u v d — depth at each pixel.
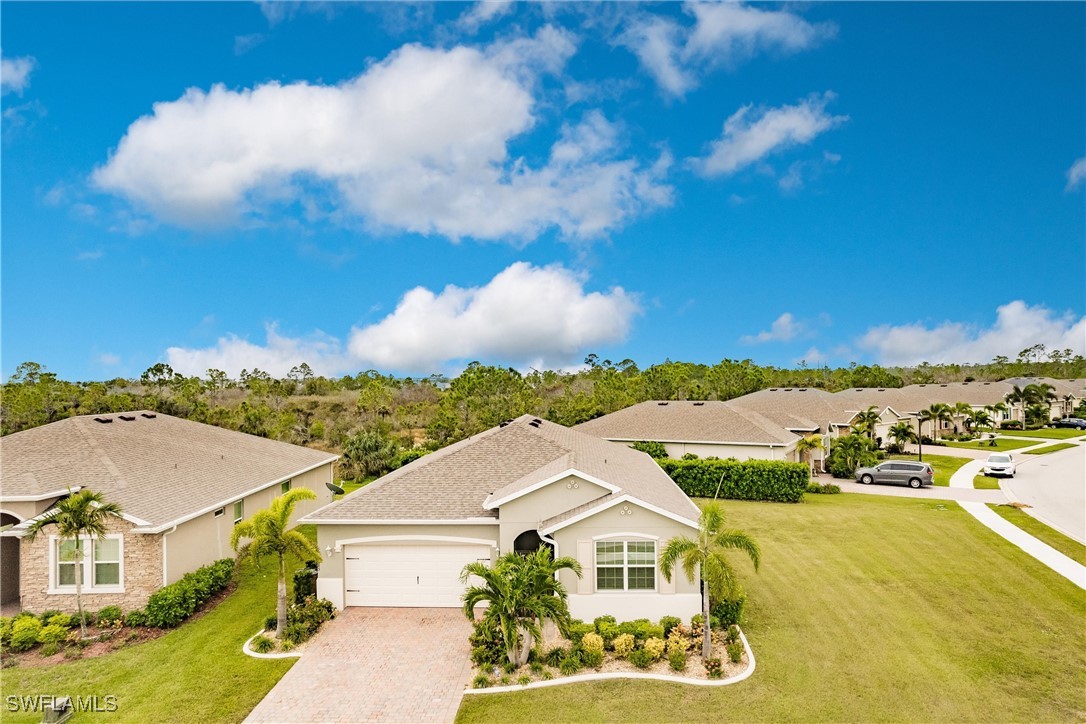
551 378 97.50
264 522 18.20
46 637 18.47
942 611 20.02
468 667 17.00
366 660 17.47
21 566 20.50
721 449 45.28
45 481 21.73
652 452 46.53
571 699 15.19
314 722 14.40
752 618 19.61
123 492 21.69
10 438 25.16
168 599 19.61
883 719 14.12
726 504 37.41
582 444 29.94
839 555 26.00
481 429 55.91
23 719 14.59
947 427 74.69
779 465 38.31
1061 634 18.30
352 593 21.62
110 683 16.25
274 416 59.75
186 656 17.77
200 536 23.33
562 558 17.77
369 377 95.25
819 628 18.83
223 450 31.08
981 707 14.55
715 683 15.75
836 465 47.78
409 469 25.98
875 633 18.45
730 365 87.62
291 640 18.44
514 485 22.55
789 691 15.33
